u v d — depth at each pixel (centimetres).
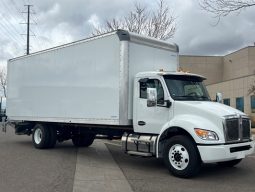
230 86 4844
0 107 4422
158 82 1070
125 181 924
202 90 1134
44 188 843
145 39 1179
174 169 977
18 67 1672
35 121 1553
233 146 943
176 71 1166
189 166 948
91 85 1231
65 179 936
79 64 1292
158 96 1059
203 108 970
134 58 1139
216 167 1126
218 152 917
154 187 863
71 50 1334
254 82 3969
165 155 1000
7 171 1030
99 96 1195
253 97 4181
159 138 1020
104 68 1180
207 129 933
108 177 970
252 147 1020
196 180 945
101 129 1321
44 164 1150
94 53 1225
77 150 1494
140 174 1014
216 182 923
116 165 1153
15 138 1983
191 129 946
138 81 1107
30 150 1476
